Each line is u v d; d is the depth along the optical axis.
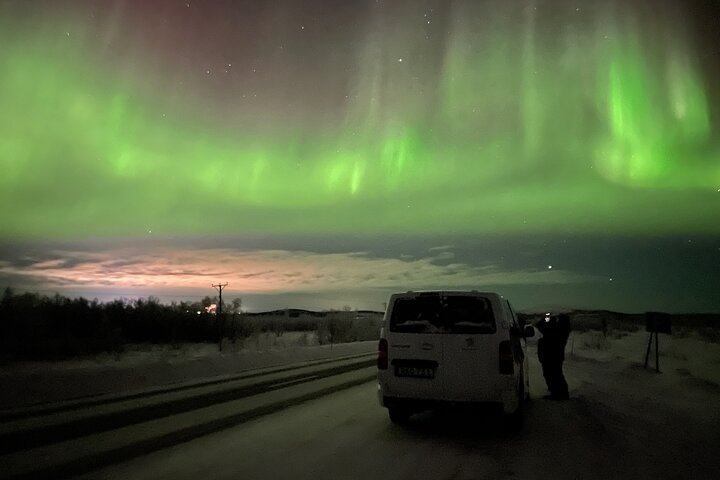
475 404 8.32
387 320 8.91
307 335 50.44
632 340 36.78
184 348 33.69
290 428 8.99
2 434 8.55
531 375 18.27
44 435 8.45
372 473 6.37
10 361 22.70
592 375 17.31
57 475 6.29
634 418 9.91
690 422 9.49
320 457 7.09
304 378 16.84
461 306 8.66
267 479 6.11
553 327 12.59
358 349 33.75
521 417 8.96
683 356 22.50
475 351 8.38
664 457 7.18
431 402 8.48
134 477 6.20
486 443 8.02
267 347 36.28
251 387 14.56
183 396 12.86
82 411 10.70
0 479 6.14
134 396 12.86
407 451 7.46
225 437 8.28
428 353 8.54
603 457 7.19
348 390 13.86
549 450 7.58
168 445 7.75
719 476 6.34
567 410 10.89
